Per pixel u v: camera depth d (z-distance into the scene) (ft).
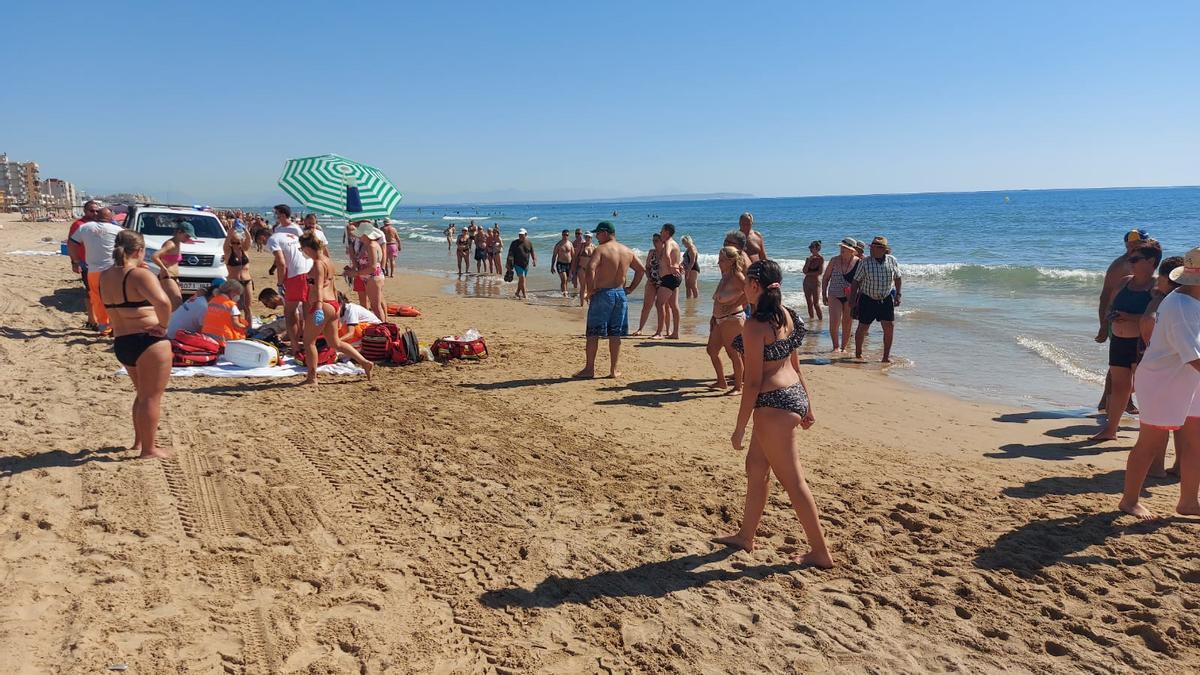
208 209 49.42
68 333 34.45
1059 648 10.77
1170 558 13.39
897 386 28.55
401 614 11.69
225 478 16.99
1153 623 11.26
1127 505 15.52
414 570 13.12
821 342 38.32
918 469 18.80
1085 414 24.61
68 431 19.89
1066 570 13.00
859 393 27.43
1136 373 15.31
